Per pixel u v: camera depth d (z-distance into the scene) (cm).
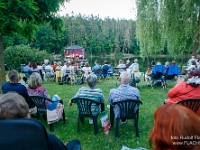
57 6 466
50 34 4553
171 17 927
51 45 4594
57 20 517
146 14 973
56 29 545
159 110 93
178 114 85
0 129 105
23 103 130
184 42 984
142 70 1360
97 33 5350
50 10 461
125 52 5084
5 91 298
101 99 311
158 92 615
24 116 128
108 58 4212
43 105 320
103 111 310
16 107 125
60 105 346
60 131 325
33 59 1681
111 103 308
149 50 1016
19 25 408
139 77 675
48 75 952
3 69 477
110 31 5544
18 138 107
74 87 754
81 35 5131
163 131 85
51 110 318
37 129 107
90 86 310
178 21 925
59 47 4834
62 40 4947
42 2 437
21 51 1642
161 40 1000
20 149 108
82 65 1464
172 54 1074
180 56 1070
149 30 980
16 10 364
